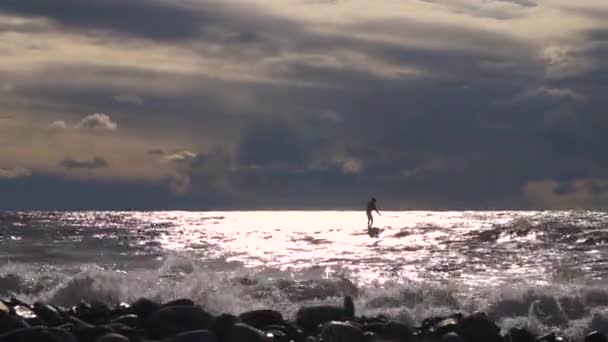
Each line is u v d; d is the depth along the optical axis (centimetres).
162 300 1802
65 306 1856
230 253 3481
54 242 4375
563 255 3164
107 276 1959
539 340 1364
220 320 1235
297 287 1880
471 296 1778
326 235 5209
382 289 1867
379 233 5256
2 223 7569
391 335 1311
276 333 1268
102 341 1124
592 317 1568
